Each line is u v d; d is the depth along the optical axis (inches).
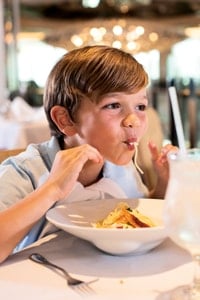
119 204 39.4
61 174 35.4
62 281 29.1
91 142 40.3
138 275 29.9
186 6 300.0
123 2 309.4
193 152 29.4
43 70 253.1
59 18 278.2
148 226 34.4
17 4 252.1
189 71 272.2
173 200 25.7
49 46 255.4
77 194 42.1
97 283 28.7
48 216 35.5
